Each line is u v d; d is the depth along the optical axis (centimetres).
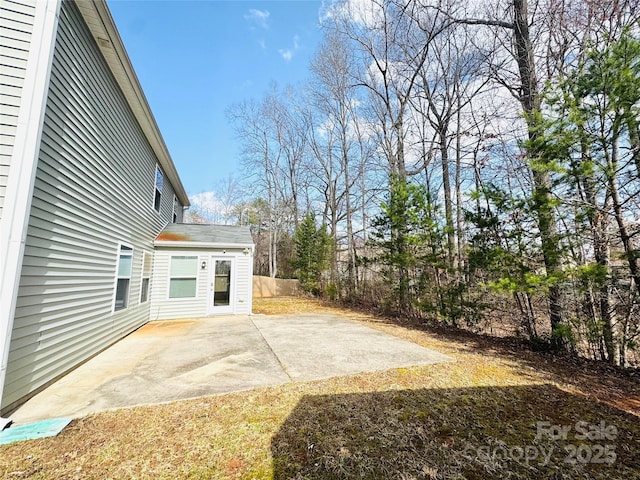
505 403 318
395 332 689
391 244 948
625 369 440
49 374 346
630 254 420
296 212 2048
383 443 239
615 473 208
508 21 748
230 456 219
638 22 415
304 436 246
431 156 1106
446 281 818
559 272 469
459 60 1022
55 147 347
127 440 237
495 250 574
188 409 291
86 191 430
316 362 441
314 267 1659
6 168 285
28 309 307
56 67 342
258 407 296
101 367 418
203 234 981
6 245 277
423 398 324
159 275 847
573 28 605
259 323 786
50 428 251
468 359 475
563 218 492
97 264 475
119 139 558
